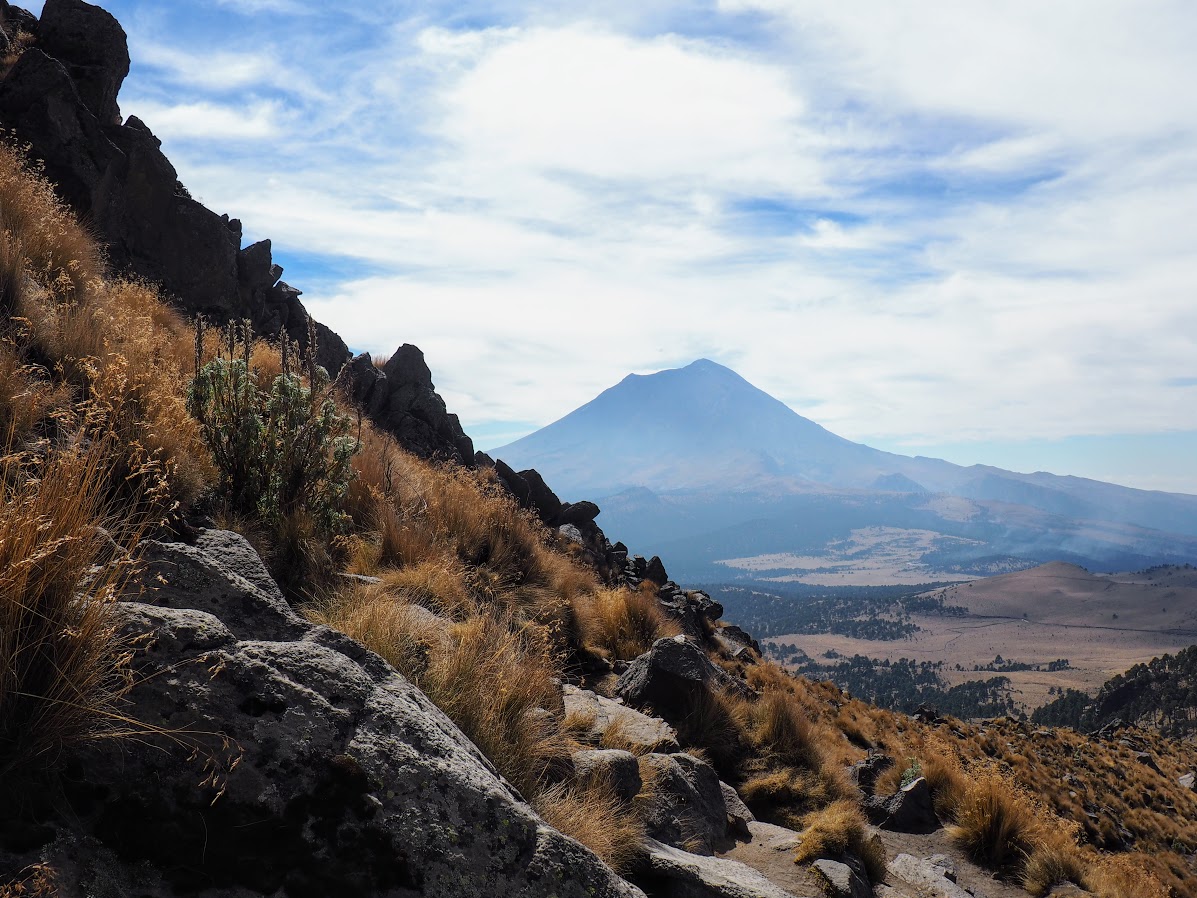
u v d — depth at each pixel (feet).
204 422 22.43
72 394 17.31
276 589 14.56
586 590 44.65
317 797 8.50
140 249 49.67
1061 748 118.32
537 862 9.24
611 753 19.24
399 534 29.91
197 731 8.38
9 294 20.34
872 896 21.89
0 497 8.11
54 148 44.86
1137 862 64.08
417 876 8.50
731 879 16.63
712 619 79.25
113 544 9.95
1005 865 31.53
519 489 72.02
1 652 7.31
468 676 16.37
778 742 31.45
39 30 50.65
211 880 7.59
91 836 7.33
